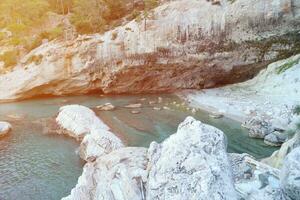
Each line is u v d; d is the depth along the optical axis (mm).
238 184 10469
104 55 49844
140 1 62875
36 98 51938
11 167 25406
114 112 39562
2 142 31422
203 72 48094
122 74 50125
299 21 42469
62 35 55156
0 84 52000
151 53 48062
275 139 26094
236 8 44812
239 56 45781
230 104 38094
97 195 11812
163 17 47875
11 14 65250
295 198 9594
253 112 33688
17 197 20672
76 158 26422
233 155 12789
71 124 33375
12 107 46219
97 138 25469
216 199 8555
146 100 45594
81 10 56312
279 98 36406
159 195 9195
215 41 45969
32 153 28172
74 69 50844
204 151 9945
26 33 59000
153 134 30406
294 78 38156
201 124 10992
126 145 27438
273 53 44375
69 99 49469
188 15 46875
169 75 49531
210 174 9023
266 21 43750
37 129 34938
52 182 22422
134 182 10430
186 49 47156
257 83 43469
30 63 51938
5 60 54344
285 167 10445
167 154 10211
